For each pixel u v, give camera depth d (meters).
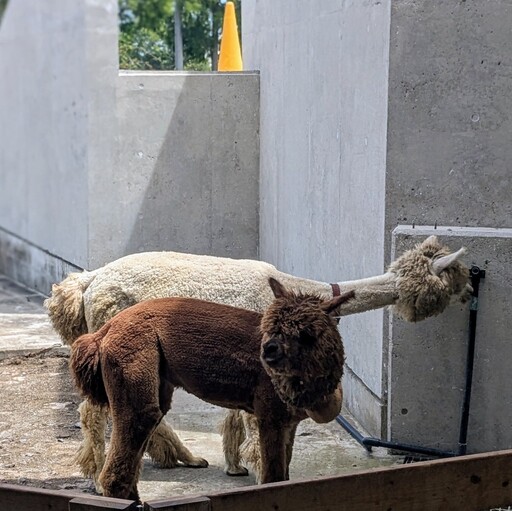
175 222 9.55
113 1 9.28
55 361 8.14
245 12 10.12
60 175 10.52
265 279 5.07
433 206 5.68
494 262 5.47
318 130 7.38
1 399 7.02
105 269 5.22
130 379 4.17
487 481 3.51
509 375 5.56
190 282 5.06
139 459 4.28
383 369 5.89
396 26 5.59
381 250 5.83
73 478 5.38
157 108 9.42
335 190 6.92
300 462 5.64
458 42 5.53
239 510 3.12
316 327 3.72
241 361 4.10
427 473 3.41
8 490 3.20
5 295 11.48
